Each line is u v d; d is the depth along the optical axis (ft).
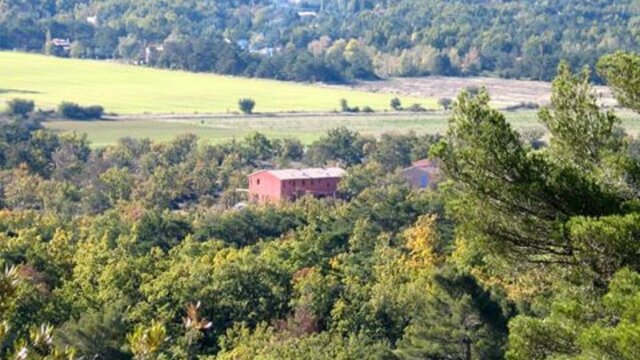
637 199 99.35
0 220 350.43
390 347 223.71
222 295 246.47
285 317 251.60
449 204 99.91
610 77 105.60
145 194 473.67
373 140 600.39
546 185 97.25
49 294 234.79
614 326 90.17
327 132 635.66
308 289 249.34
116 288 246.68
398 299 245.65
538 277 99.91
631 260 91.76
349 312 241.96
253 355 208.44
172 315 232.12
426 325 192.34
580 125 103.50
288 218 382.42
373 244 339.16
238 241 367.25
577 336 90.68
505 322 188.55
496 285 225.56
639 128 488.02
